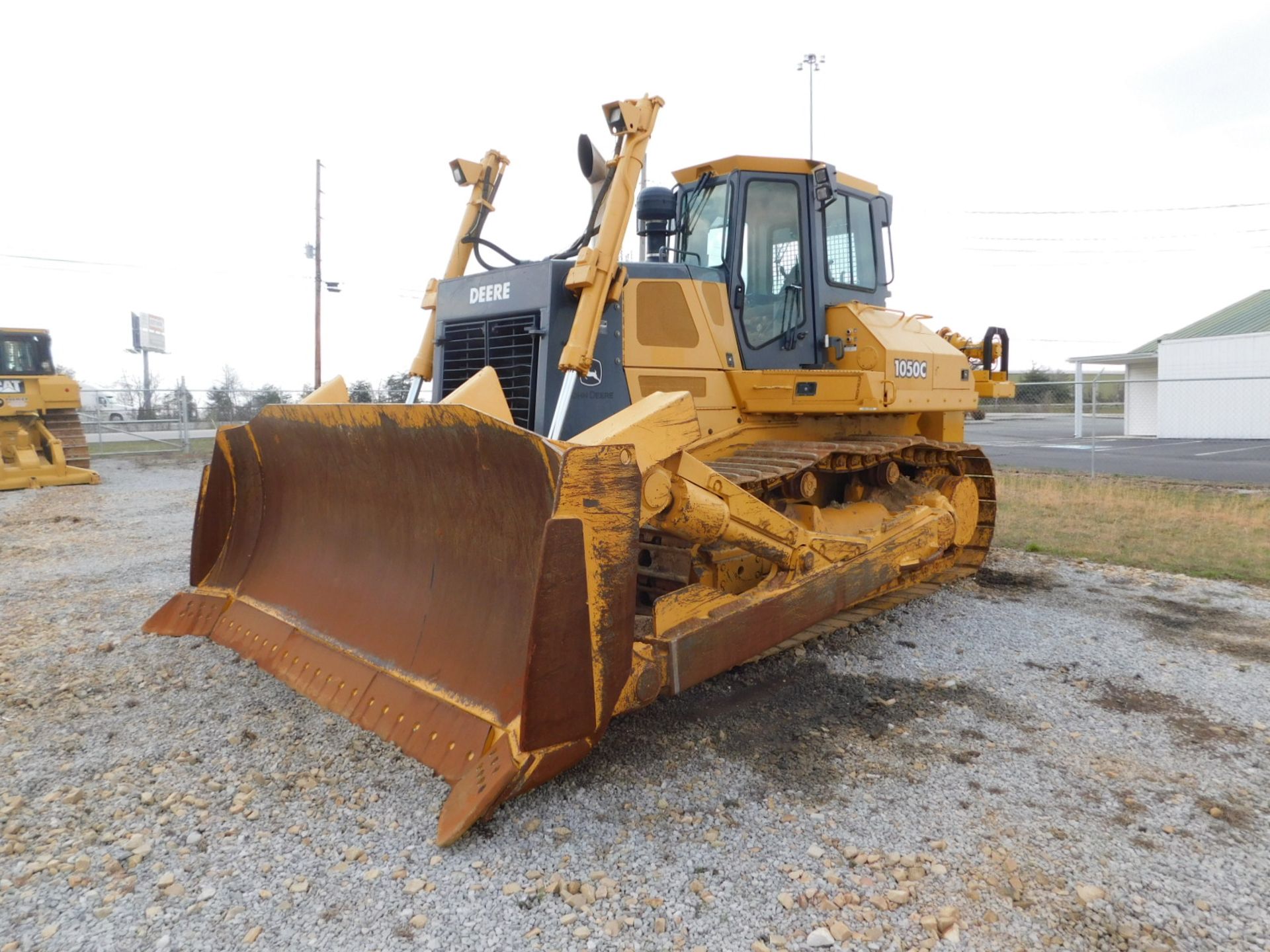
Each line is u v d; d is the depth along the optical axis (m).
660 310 4.84
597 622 2.93
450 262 5.81
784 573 4.30
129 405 26.30
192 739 3.67
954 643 5.05
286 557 4.60
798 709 4.05
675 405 3.51
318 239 28.70
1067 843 2.87
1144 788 3.25
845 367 5.55
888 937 2.39
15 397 13.22
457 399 3.58
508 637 3.22
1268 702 4.09
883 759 3.50
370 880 2.67
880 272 6.26
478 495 3.39
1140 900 2.56
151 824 3.00
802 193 5.42
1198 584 6.46
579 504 2.85
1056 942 2.37
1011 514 9.67
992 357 7.42
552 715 2.83
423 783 3.28
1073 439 23.11
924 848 2.84
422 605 3.67
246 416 24.17
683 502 3.55
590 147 5.14
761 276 5.37
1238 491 11.31
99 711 3.98
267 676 4.37
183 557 7.75
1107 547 7.85
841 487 5.90
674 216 5.65
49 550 8.09
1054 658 4.75
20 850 2.84
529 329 4.69
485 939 2.40
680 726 3.84
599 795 3.19
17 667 4.59
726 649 3.73
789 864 2.74
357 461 4.04
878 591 5.12
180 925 2.46
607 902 2.56
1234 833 2.93
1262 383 21.70
